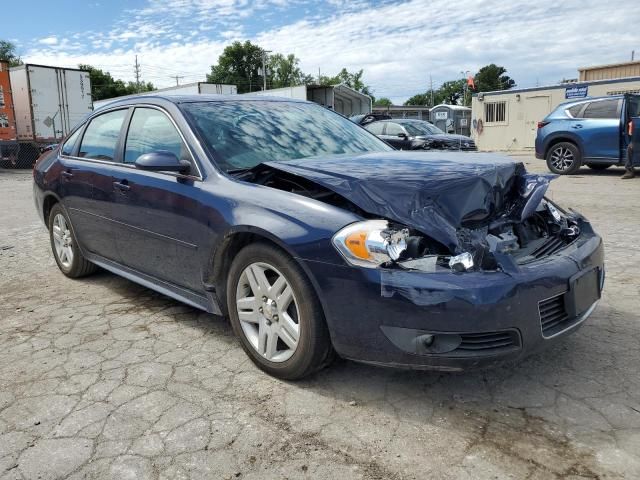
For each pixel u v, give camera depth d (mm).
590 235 3189
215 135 3455
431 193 2666
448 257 2461
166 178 3457
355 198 2635
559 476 2137
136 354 3299
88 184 4191
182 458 2299
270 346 2902
